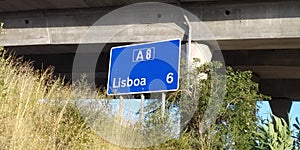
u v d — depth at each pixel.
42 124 8.75
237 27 15.16
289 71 22.05
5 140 7.36
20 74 10.57
